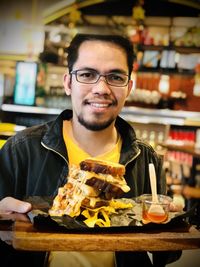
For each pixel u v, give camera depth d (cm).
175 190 383
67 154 132
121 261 123
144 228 108
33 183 134
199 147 422
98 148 138
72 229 102
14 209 113
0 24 459
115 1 448
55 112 443
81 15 453
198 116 455
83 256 117
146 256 126
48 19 454
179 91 456
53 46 448
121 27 453
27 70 432
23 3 456
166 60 443
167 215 113
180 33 456
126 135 141
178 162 444
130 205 126
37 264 116
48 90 448
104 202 114
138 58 441
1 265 118
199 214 124
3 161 136
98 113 122
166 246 102
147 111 453
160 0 450
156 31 459
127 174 137
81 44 122
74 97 126
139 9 446
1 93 452
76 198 111
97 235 101
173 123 459
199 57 446
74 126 136
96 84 120
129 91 136
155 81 454
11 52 462
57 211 111
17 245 95
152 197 117
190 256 195
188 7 450
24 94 437
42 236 97
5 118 456
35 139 138
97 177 111
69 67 128
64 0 448
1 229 109
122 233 105
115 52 120
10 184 134
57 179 131
